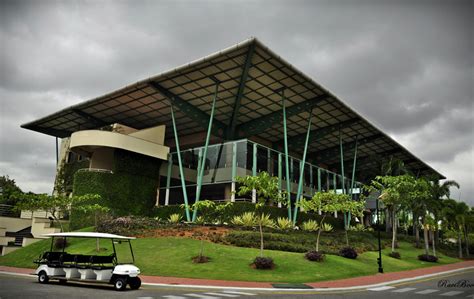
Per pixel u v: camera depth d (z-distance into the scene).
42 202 29.48
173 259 22.06
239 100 37.28
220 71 33.12
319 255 23.59
